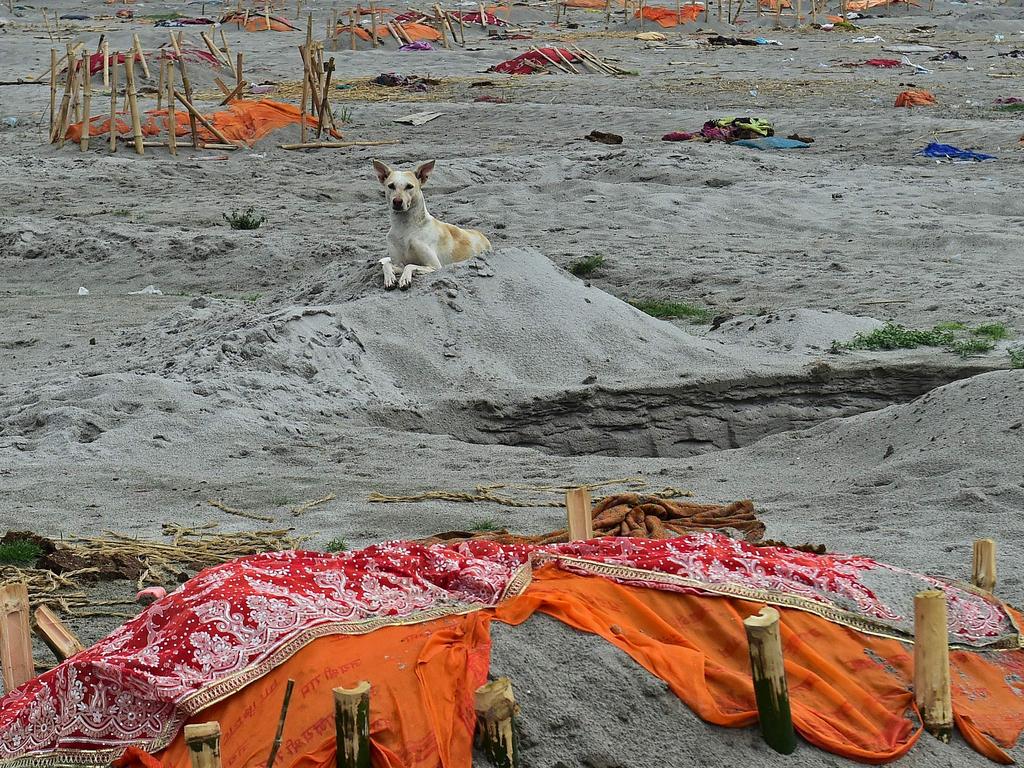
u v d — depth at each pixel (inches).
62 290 693.9
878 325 552.1
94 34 1838.1
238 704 185.0
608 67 1579.7
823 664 201.0
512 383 474.3
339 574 209.6
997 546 281.3
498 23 2121.1
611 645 197.0
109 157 1023.6
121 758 179.6
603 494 352.5
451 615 204.5
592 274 693.9
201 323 532.7
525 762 179.2
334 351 478.9
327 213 850.8
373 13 1813.5
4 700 196.7
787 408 473.7
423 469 383.6
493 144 1090.7
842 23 2106.3
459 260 547.2
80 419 413.7
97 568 278.1
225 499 345.7
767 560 221.1
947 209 833.5
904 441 380.5
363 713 169.8
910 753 188.4
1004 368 473.4
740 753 184.5
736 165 951.0
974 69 1577.3
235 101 1154.7
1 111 1266.0
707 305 627.2
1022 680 209.6
